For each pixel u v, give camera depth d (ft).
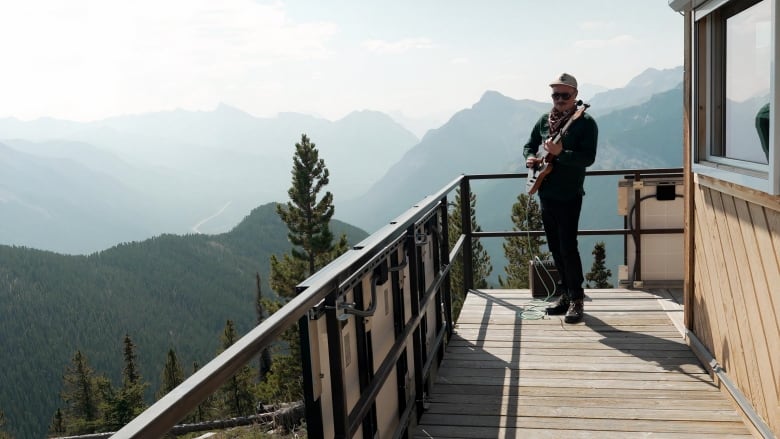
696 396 10.62
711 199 11.13
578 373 11.94
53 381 429.79
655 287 18.21
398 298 9.53
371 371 8.04
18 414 403.54
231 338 183.11
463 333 14.83
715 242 10.96
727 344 10.48
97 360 447.01
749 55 8.91
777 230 7.97
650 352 12.84
